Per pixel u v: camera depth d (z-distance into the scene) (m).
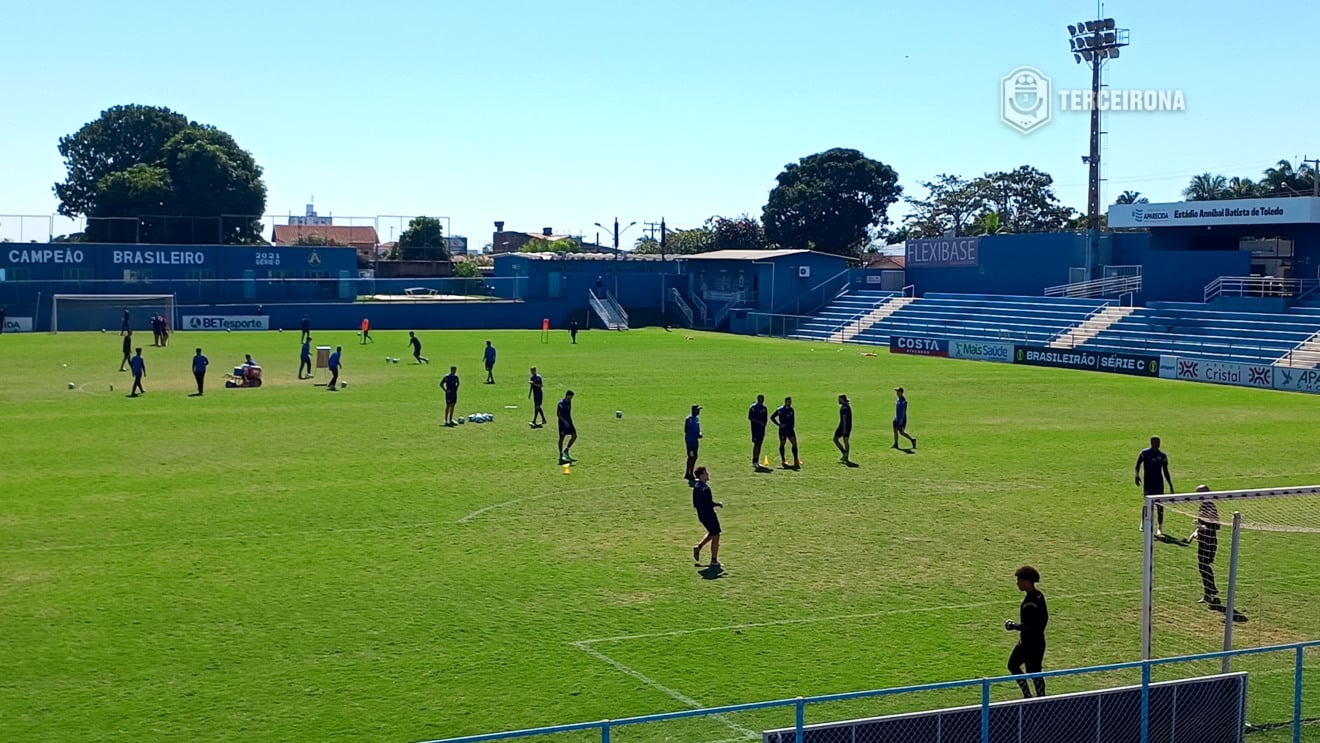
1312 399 52.91
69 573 21.88
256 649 17.88
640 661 17.66
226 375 56.19
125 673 16.78
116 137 136.00
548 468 33.31
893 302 94.62
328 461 33.91
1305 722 15.59
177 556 23.19
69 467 32.50
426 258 130.88
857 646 18.48
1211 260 76.62
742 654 18.05
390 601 20.44
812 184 139.50
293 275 102.12
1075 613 20.44
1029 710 13.88
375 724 15.12
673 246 144.62
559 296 106.44
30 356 66.38
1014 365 69.06
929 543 25.17
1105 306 79.38
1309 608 20.83
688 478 31.88
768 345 84.75
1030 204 141.88
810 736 12.87
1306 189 106.62
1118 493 30.66
